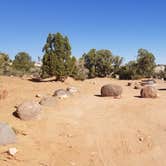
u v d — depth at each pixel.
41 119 17.28
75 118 18.25
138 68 70.00
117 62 72.25
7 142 12.57
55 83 37.72
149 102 22.73
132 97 26.05
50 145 13.19
